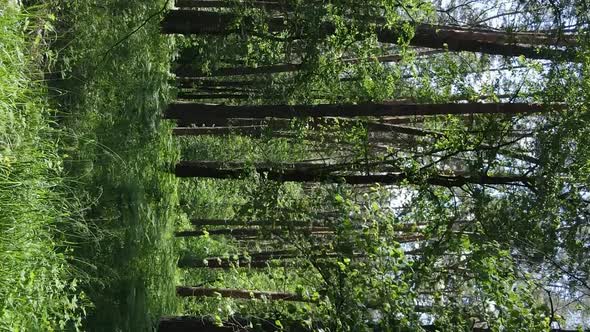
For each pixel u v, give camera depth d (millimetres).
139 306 10312
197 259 17641
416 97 12008
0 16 6133
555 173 10758
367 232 7395
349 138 11961
